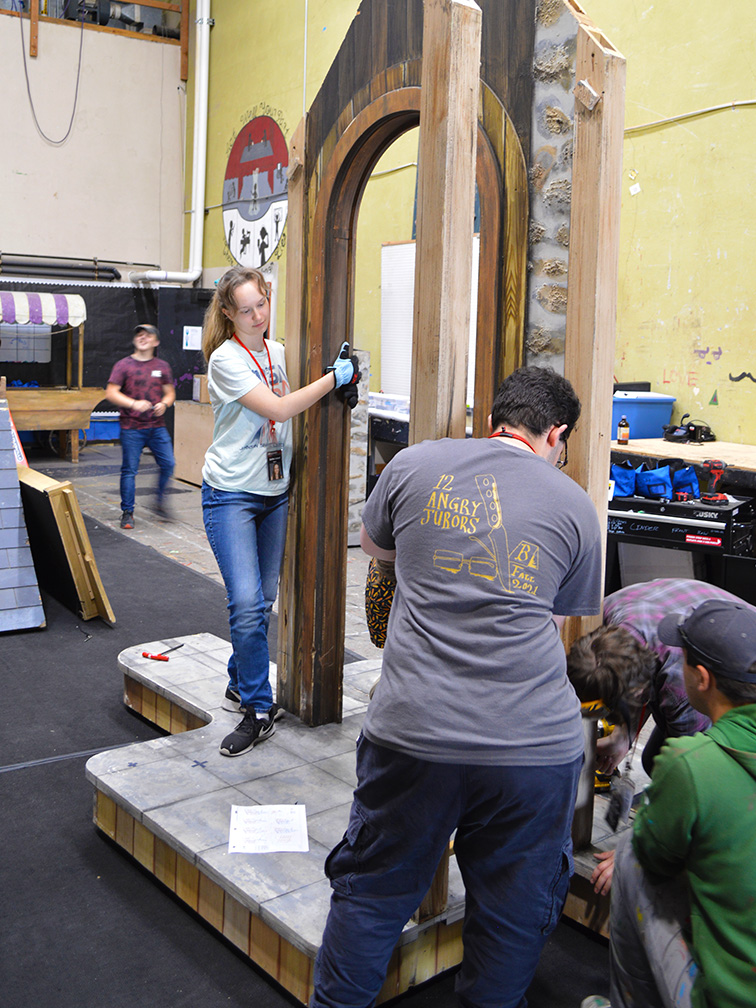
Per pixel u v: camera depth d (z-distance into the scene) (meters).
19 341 9.91
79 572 4.46
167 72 11.30
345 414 2.77
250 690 2.68
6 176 10.53
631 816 2.38
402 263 6.87
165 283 11.17
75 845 2.54
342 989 1.64
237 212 10.44
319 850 2.16
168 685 3.13
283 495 2.79
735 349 5.22
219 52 10.63
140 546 6.12
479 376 2.27
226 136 10.58
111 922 2.21
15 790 2.83
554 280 2.08
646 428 5.45
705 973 1.43
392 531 1.70
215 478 2.66
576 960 2.13
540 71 2.05
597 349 2.00
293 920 1.89
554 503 1.59
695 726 1.94
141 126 11.23
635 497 4.21
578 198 1.97
